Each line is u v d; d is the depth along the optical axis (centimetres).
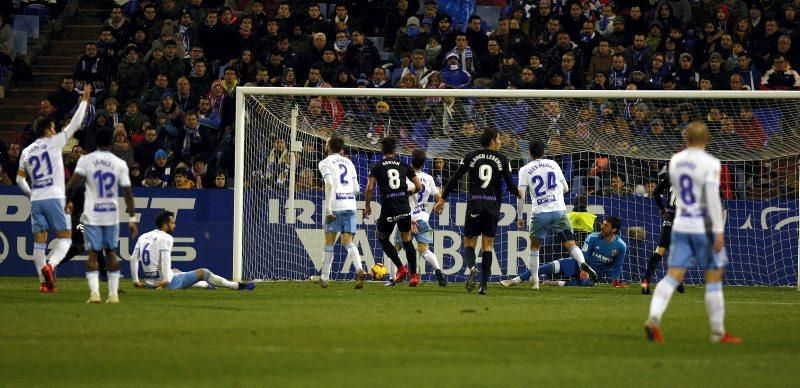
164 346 2972
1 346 2952
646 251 6719
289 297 4809
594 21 8131
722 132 6700
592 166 6856
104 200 4194
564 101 6806
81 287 5388
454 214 6781
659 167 6900
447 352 2925
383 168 5691
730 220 6719
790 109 6656
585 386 2441
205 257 6775
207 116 7356
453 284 6388
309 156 6838
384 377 2512
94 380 2456
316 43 7788
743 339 3309
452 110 6919
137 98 7806
